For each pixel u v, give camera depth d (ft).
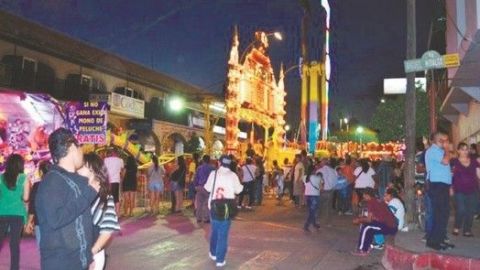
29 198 25.03
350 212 61.82
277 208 69.10
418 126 155.53
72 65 96.48
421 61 35.55
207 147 116.57
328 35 163.32
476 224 45.27
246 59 118.32
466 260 26.94
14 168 24.98
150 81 120.78
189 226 47.44
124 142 74.18
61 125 43.04
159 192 59.67
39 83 88.33
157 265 30.32
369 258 33.63
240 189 30.89
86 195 12.17
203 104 126.72
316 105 159.94
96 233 13.51
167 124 124.16
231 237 41.60
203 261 31.63
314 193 46.06
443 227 30.14
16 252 25.07
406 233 37.17
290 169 80.18
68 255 11.85
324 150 133.80
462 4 50.83
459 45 49.98
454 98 77.51
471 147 40.24
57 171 12.14
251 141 128.67
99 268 14.56
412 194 39.60
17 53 84.28
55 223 11.59
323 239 41.06
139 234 42.06
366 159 60.29
